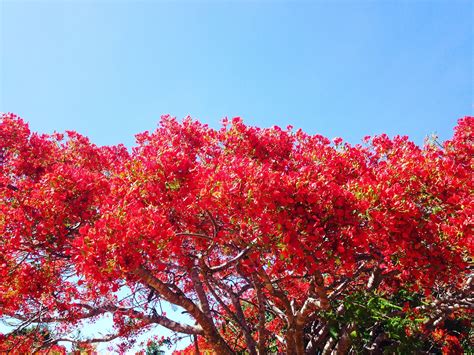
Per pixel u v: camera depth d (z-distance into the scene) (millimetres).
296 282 11555
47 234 7586
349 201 6359
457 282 8875
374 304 8023
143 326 11266
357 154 9438
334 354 8664
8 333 9742
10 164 10742
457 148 11234
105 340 10492
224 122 10625
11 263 7613
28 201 7719
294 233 6098
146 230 5840
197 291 9812
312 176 6668
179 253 7492
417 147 11195
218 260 11062
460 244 6668
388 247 6680
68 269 9133
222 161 7680
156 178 6816
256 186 6238
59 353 11812
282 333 11766
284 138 10828
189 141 11117
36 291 7891
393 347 8570
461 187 7480
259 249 6785
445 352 11516
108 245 5555
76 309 9672
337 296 9250
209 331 8367
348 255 6199
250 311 13109
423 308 8797
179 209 7062
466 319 12039
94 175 8516
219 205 6371
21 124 11125
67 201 7750
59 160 11492
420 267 7059
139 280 8578
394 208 6203
